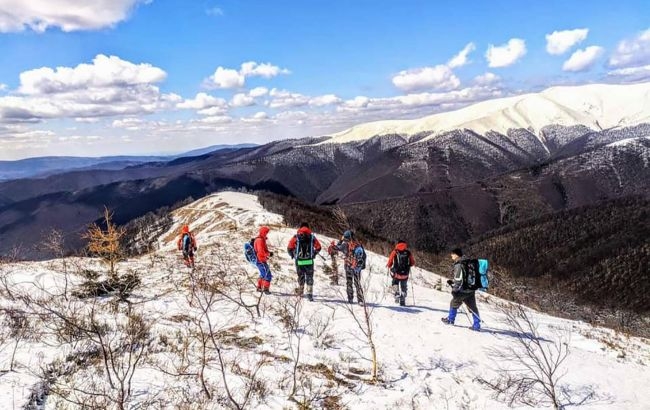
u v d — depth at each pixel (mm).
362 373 6711
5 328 6645
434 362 7430
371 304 11133
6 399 4453
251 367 6332
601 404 6512
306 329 8320
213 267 14297
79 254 11453
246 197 95562
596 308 41406
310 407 5418
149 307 8805
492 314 12555
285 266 17000
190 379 5609
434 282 21641
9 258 12609
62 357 5750
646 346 12195
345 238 10672
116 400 4422
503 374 7219
